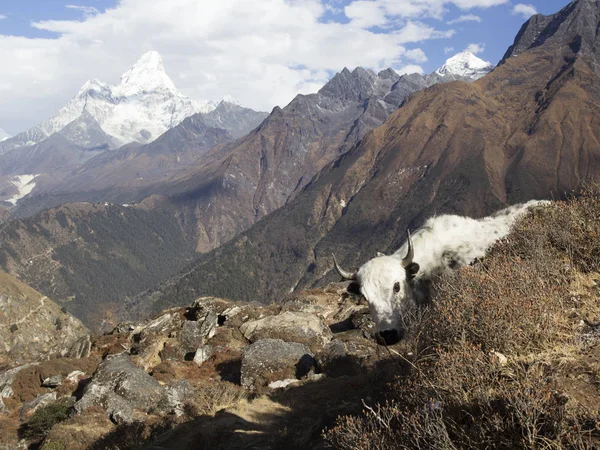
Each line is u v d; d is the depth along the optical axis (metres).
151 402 16.22
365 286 7.88
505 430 4.55
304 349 16.59
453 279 7.30
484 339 5.85
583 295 6.86
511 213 9.45
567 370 5.25
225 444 10.22
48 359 23.38
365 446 5.31
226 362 19.48
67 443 14.47
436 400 5.05
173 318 24.36
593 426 4.33
